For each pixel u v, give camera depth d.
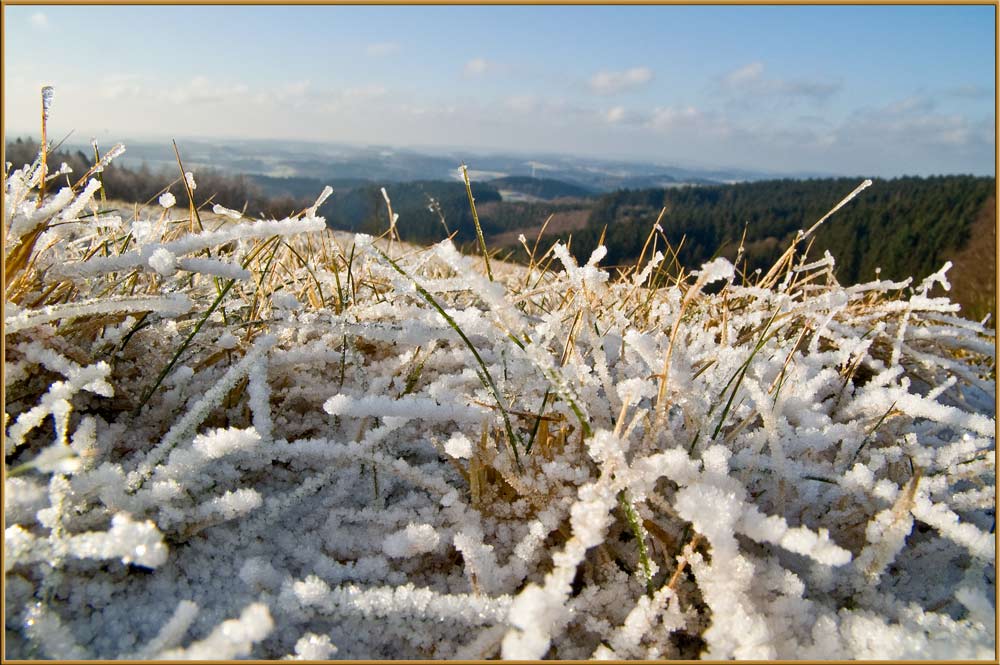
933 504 0.24
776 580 0.20
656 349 0.28
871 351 0.39
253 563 0.20
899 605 0.20
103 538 0.17
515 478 0.22
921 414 0.26
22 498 0.18
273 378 0.28
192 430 0.23
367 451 0.24
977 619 0.19
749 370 0.29
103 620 0.18
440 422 0.28
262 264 0.38
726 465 0.21
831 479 0.23
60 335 0.24
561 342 0.28
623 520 0.22
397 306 0.32
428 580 0.22
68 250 0.30
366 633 0.19
